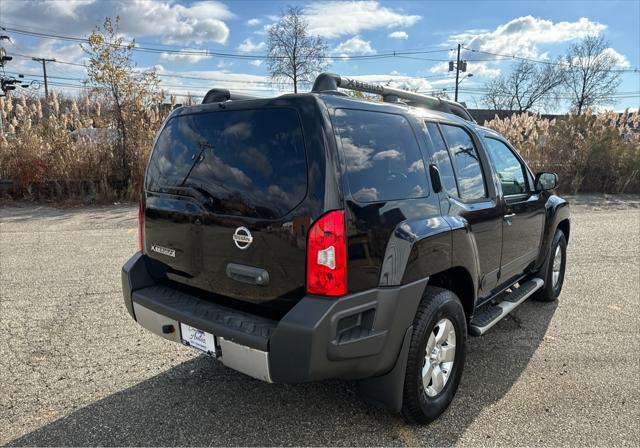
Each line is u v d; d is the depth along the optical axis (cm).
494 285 380
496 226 363
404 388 267
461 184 334
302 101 244
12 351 377
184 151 292
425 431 282
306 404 309
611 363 370
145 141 1255
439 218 290
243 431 279
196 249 279
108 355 373
